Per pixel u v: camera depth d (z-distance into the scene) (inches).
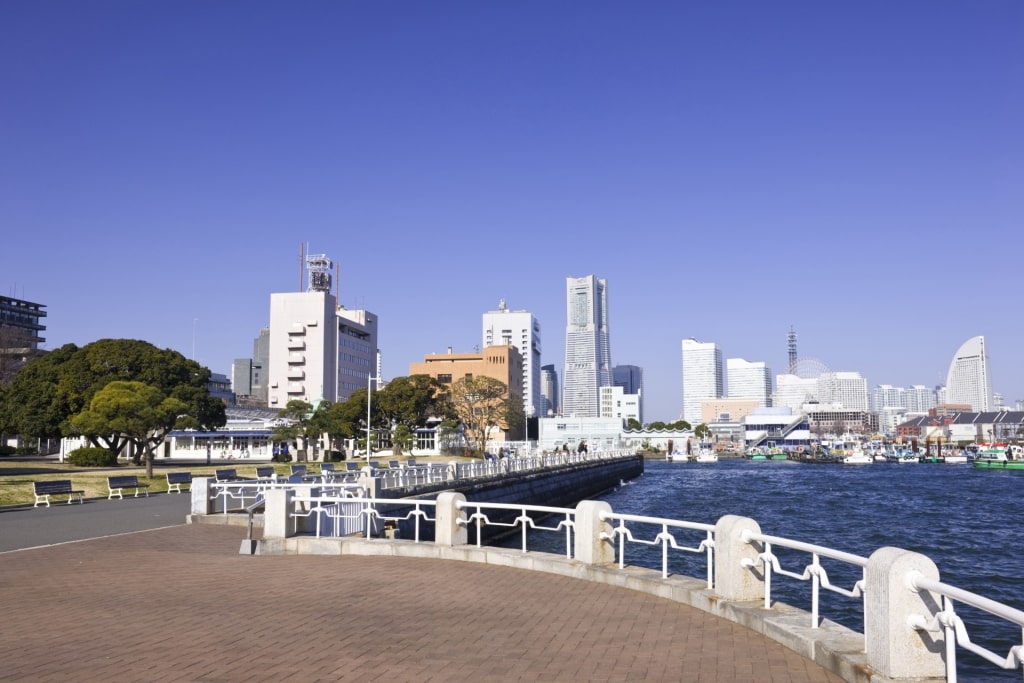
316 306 5546.3
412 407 3769.7
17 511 1121.4
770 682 291.1
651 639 357.1
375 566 589.9
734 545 404.8
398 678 299.9
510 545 1576.0
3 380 3577.8
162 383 2746.1
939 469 5142.7
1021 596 1004.6
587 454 3257.9
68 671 309.3
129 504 1236.5
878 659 275.9
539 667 314.3
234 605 446.0
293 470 1737.2
